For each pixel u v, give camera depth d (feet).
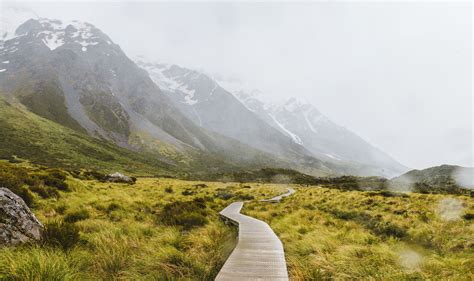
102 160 604.49
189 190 162.20
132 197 92.89
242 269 27.61
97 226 42.91
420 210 71.56
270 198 149.89
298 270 26.78
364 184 334.85
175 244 36.58
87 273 24.27
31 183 69.00
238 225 58.13
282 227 57.52
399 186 312.29
